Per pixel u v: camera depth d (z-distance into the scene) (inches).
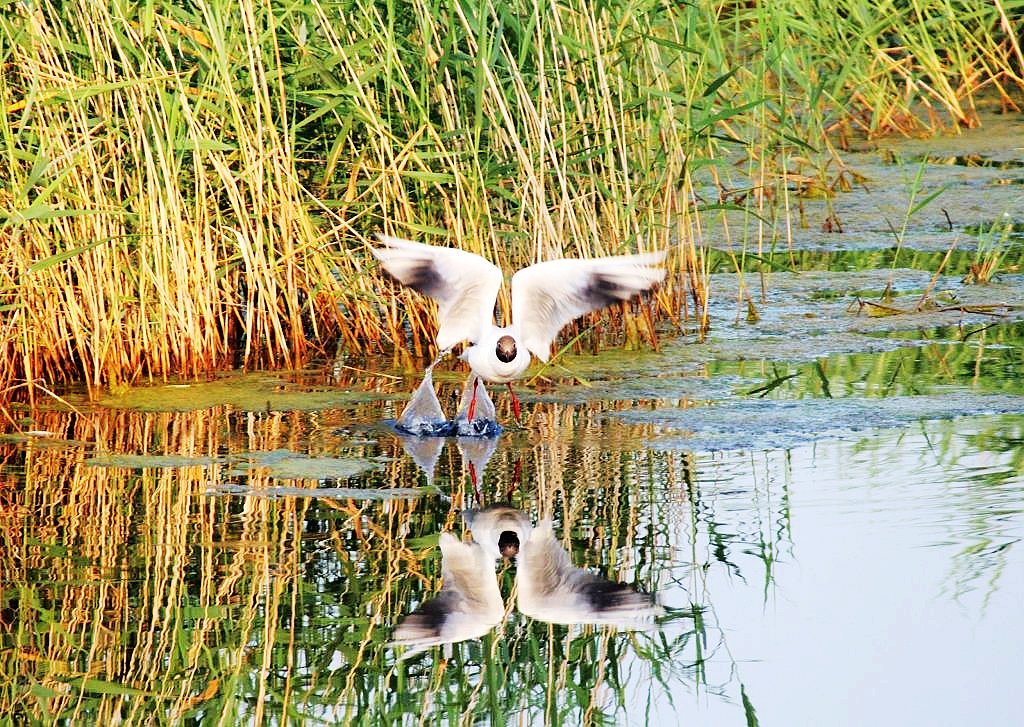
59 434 462.9
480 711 287.6
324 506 391.5
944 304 604.1
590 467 420.2
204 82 538.0
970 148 889.5
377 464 429.1
